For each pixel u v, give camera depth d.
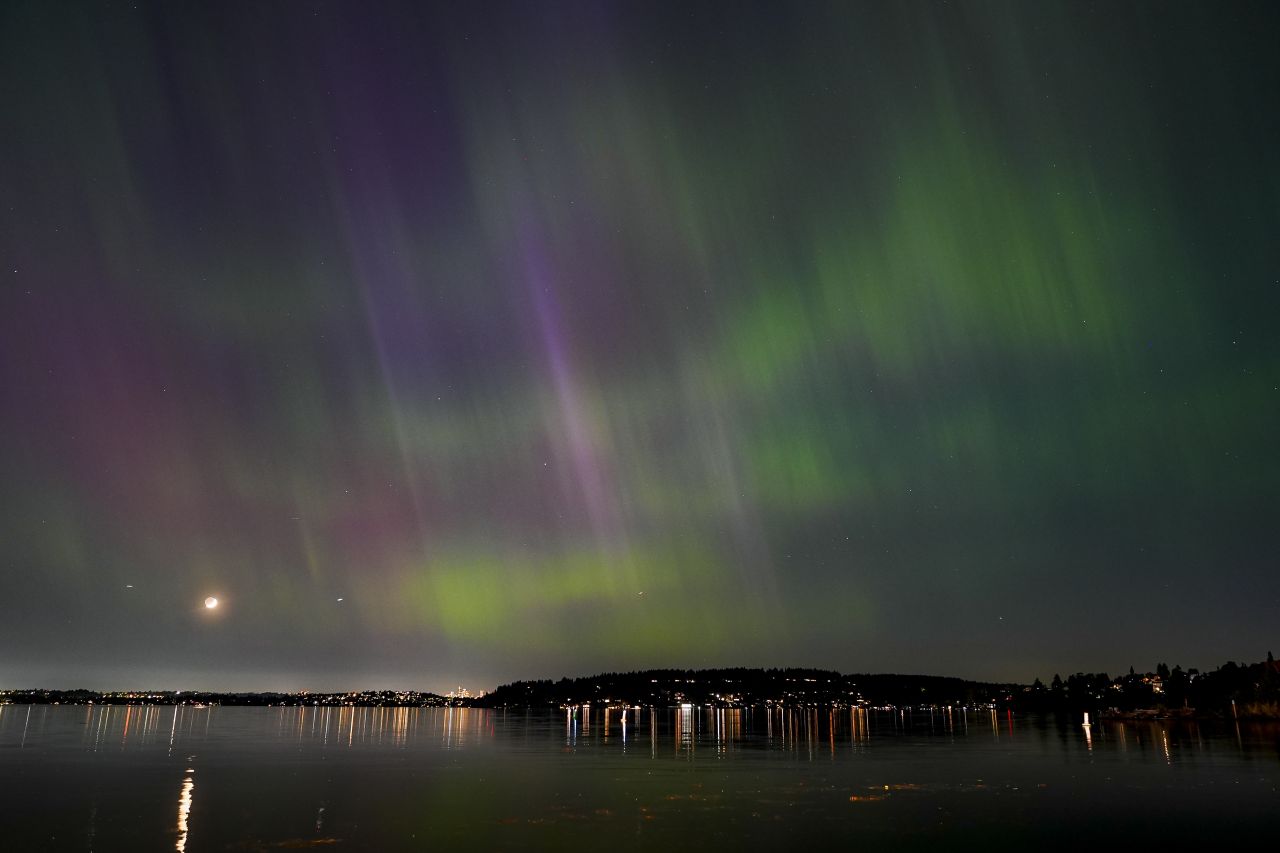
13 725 157.00
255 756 87.88
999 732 151.12
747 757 90.38
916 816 48.03
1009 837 42.16
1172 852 39.38
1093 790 60.19
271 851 37.38
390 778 67.00
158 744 105.81
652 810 49.88
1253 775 70.50
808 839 41.06
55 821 44.34
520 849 38.22
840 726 186.50
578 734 147.25
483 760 85.56
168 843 38.88
